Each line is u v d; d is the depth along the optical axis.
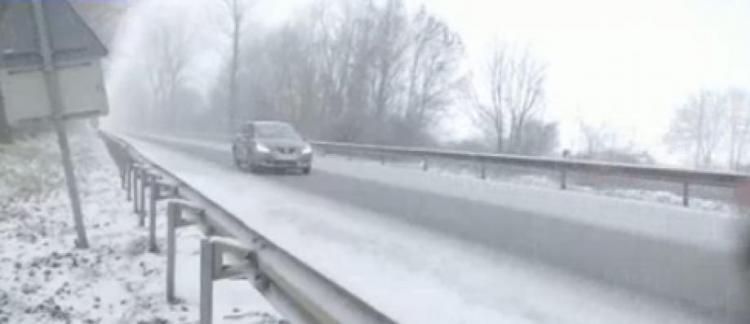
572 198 15.46
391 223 11.36
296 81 58.34
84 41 9.97
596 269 7.82
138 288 7.80
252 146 22.50
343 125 46.34
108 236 11.19
